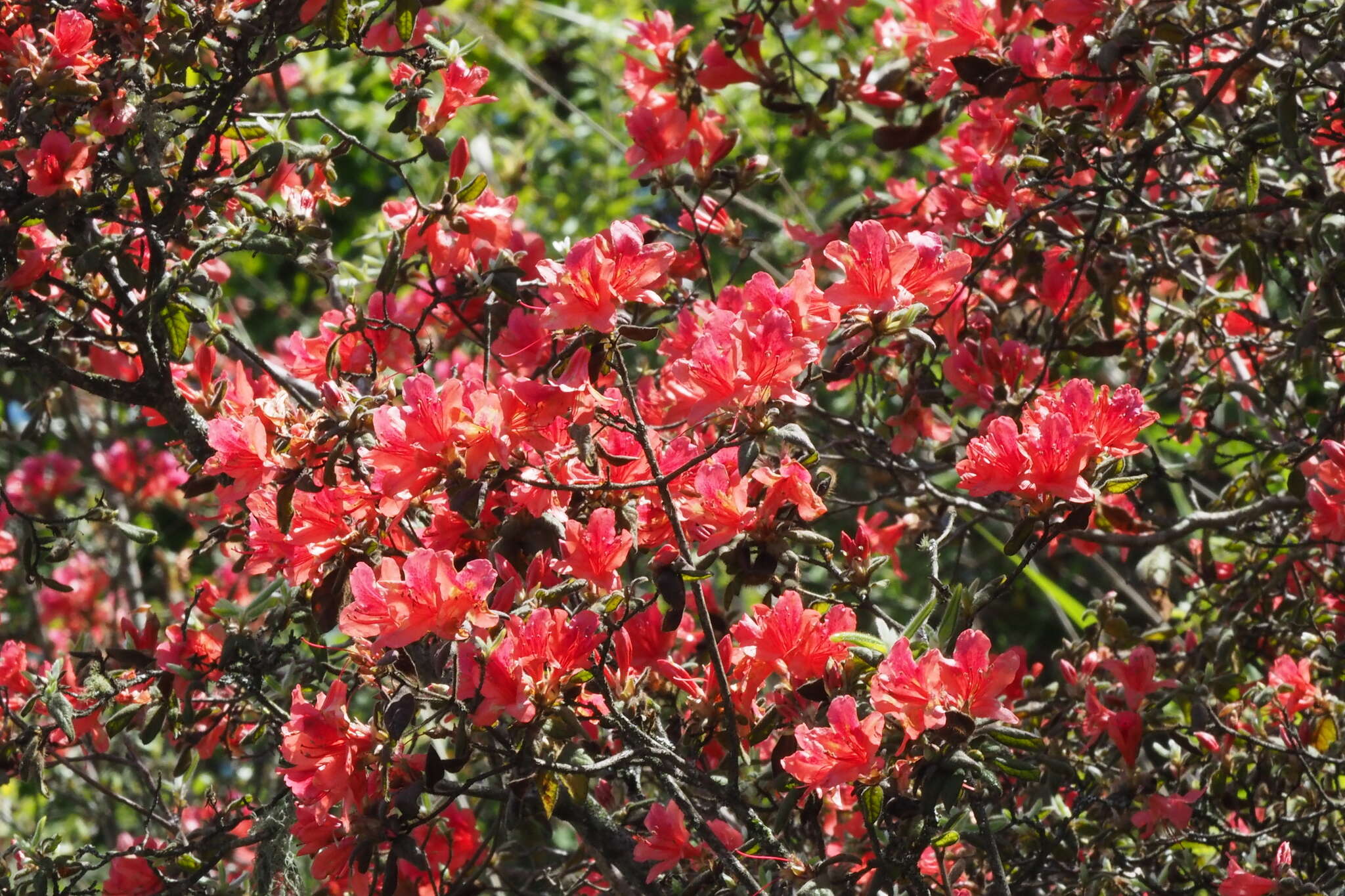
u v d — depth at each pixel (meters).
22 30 2.73
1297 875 3.00
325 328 3.14
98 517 2.98
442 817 3.04
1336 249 3.26
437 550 2.46
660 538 2.61
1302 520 3.54
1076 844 2.86
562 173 7.12
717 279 6.05
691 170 3.73
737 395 2.18
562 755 2.43
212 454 2.85
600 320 2.17
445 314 3.59
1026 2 3.34
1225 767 3.06
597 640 2.24
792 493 2.32
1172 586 4.20
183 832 3.45
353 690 3.00
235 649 2.87
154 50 2.71
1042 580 4.30
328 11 2.76
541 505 2.41
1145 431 4.35
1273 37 3.02
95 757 3.42
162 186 2.70
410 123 2.85
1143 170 3.13
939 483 4.45
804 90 6.15
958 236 3.28
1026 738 2.01
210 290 2.75
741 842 2.60
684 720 2.73
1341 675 3.20
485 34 5.39
